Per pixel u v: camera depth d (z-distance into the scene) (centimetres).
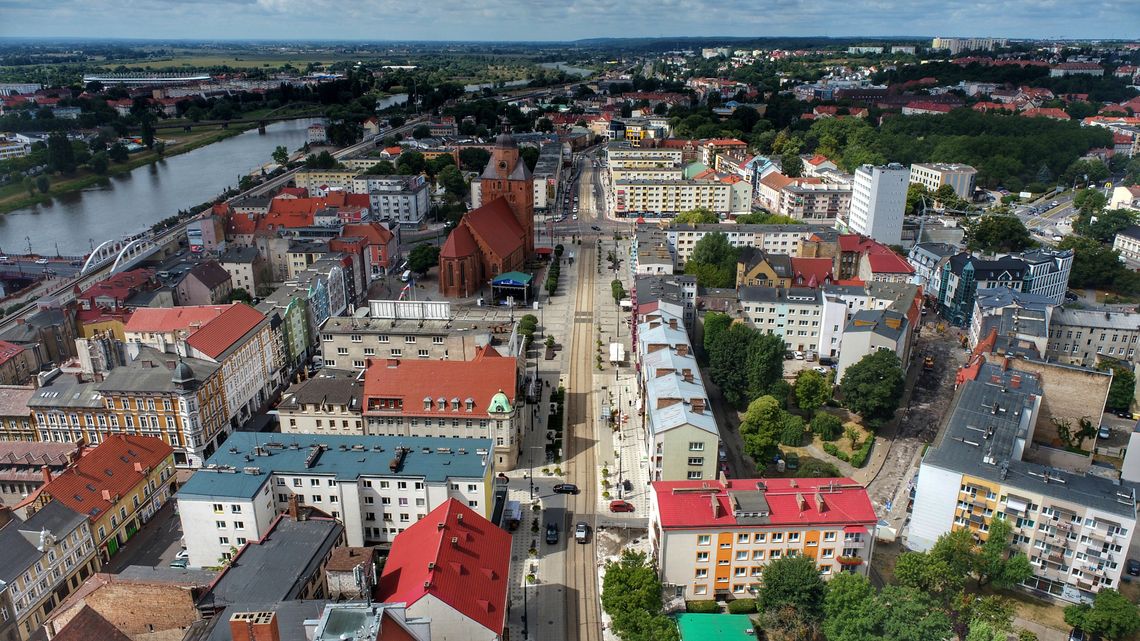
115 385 17188
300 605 10481
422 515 14188
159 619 10975
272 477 14000
